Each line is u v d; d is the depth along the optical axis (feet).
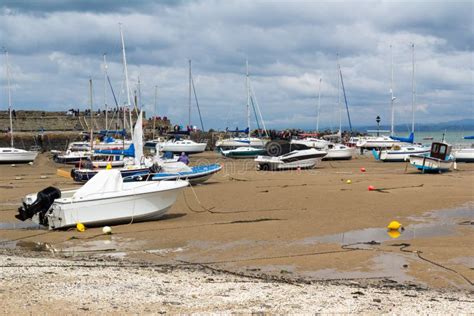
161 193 62.80
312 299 31.55
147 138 262.67
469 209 69.10
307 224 60.29
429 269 40.63
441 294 33.86
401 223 60.34
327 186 97.14
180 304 30.22
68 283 34.50
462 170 133.69
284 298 31.73
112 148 197.36
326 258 44.62
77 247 50.90
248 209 71.97
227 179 114.11
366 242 50.67
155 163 104.68
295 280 37.86
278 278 38.45
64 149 251.80
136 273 38.58
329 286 35.65
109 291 32.71
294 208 71.92
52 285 33.86
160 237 54.60
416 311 29.17
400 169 140.46
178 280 36.35
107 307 29.40
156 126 304.91
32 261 42.75
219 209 72.49
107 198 60.03
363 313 28.78
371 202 75.87
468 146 194.70
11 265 40.42
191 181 101.35
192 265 43.09
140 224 61.62
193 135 263.49
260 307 29.76
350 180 107.14
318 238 52.95
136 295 31.94
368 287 35.68
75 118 294.25
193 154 222.28
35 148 246.27
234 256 46.16
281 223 61.05
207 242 52.08
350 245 49.47
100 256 46.93
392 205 72.95
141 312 28.63
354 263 42.91
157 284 34.86
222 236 54.54
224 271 40.86
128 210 61.41
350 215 65.77
